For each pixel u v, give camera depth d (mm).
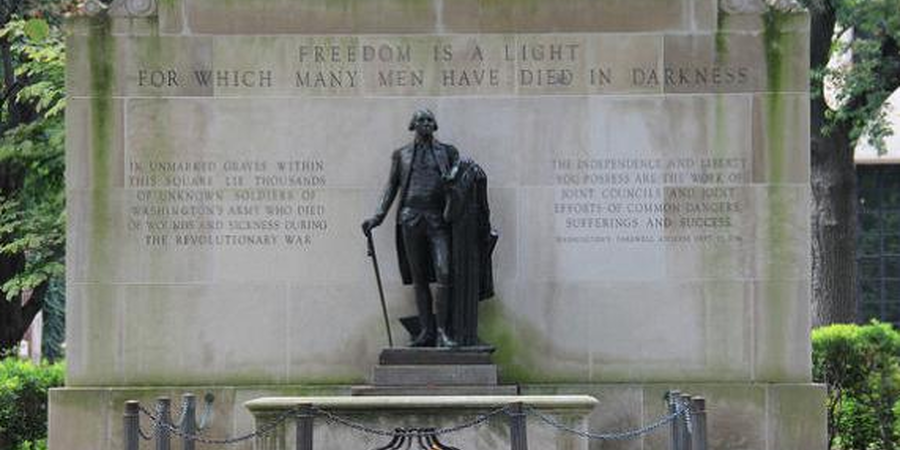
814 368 24828
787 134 21516
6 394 24188
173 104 21578
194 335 21469
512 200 21547
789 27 21562
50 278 31359
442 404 19031
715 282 21469
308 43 21672
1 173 30297
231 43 21641
